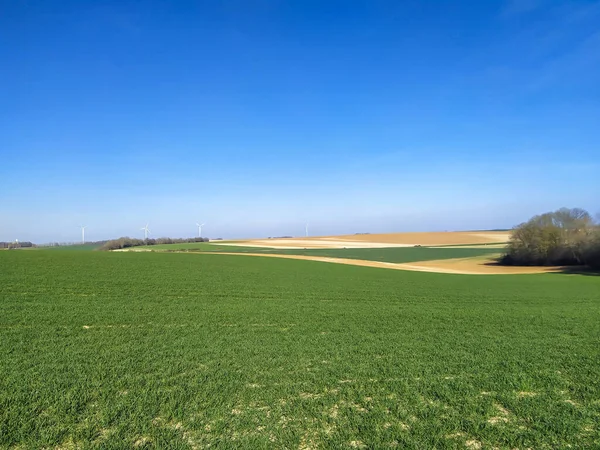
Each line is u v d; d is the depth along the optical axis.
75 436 6.77
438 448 6.73
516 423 7.71
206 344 12.99
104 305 19.50
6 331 13.91
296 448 6.61
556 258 65.56
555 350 13.23
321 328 16.16
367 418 7.74
